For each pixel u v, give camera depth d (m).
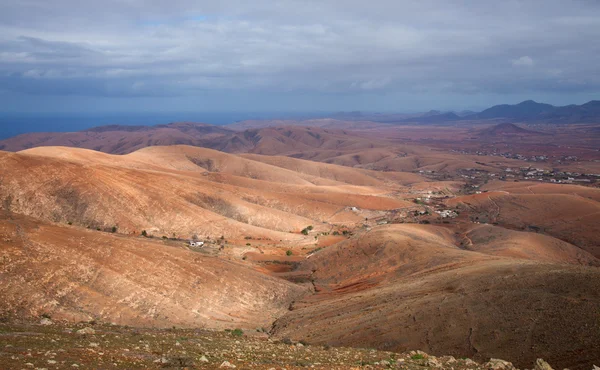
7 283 41.84
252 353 25.06
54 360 17.14
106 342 23.67
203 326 48.53
